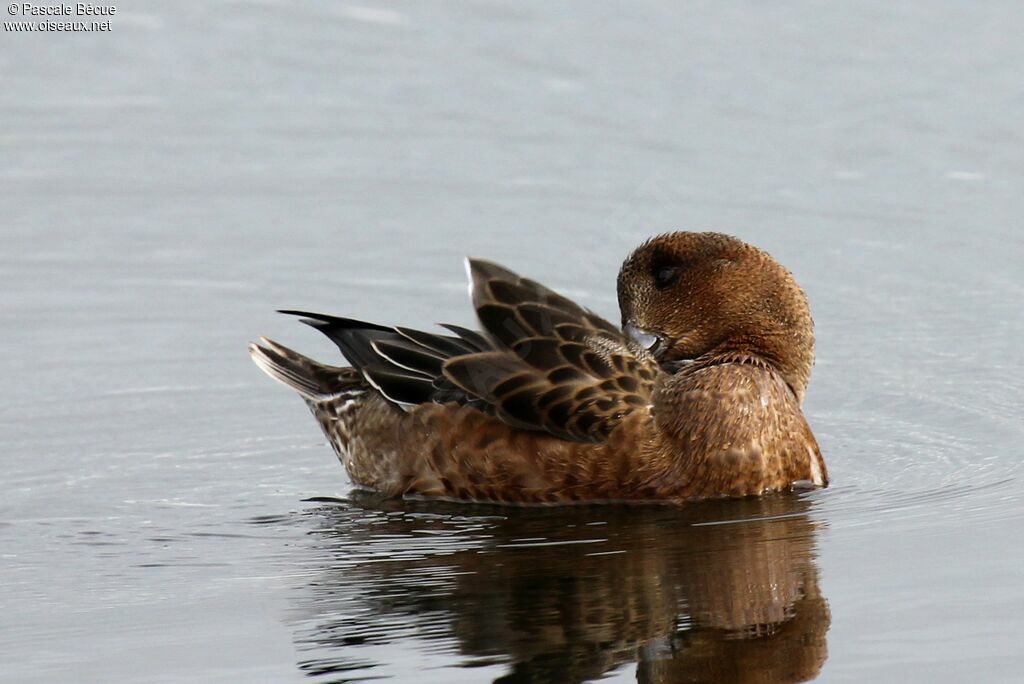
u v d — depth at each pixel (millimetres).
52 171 19938
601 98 21047
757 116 20438
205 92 21812
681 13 23016
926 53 21609
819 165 19422
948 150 19562
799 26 22500
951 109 20359
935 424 13797
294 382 13797
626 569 10867
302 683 9312
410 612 10281
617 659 9492
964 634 9609
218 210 19109
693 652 9555
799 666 9344
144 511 12539
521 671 9367
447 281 17531
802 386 12922
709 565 10875
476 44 22531
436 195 19219
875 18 22625
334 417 13406
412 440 12641
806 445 12422
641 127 20391
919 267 17297
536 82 21547
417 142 20391
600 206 18734
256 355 14008
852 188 18938
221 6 23812
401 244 18266
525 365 12070
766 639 9680
